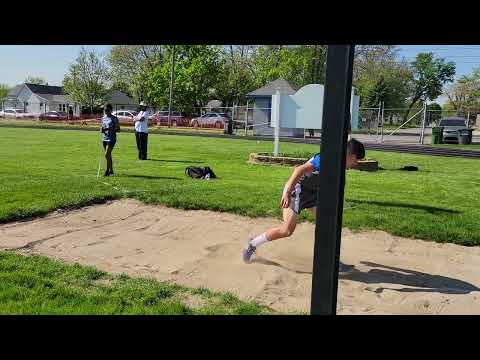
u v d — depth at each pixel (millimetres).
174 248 5477
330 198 1853
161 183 9461
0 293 3727
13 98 84062
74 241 5672
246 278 4496
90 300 3664
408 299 4070
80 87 63469
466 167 15797
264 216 7020
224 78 59406
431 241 6066
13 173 10438
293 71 49344
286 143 25141
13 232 6000
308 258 5188
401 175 12938
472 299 4102
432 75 65500
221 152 18188
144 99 65312
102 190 8398
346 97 1766
